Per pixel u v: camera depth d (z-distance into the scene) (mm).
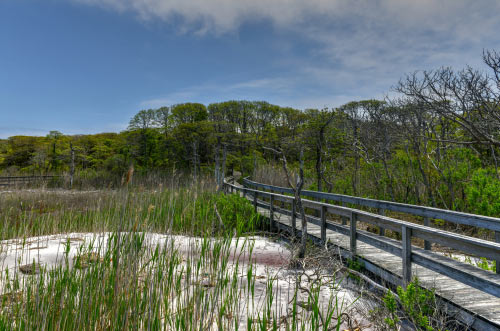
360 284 4352
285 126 22609
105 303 2818
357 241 6160
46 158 48438
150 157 38344
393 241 5379
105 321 2676
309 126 14281
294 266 5289
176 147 35406
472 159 9188
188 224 7004
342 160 14703
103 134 65688
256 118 37219
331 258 4984
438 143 10094
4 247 6168
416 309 3168
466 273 3092
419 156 9961
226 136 31797
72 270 3271
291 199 7293
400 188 11117
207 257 4129
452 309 3201
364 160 13625
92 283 2943
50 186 31109
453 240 3232
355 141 14164
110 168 38594
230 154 33250
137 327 2525
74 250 5848
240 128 37094
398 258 4902
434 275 4113
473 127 7852
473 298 3312
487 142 7801
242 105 38000
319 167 13672
